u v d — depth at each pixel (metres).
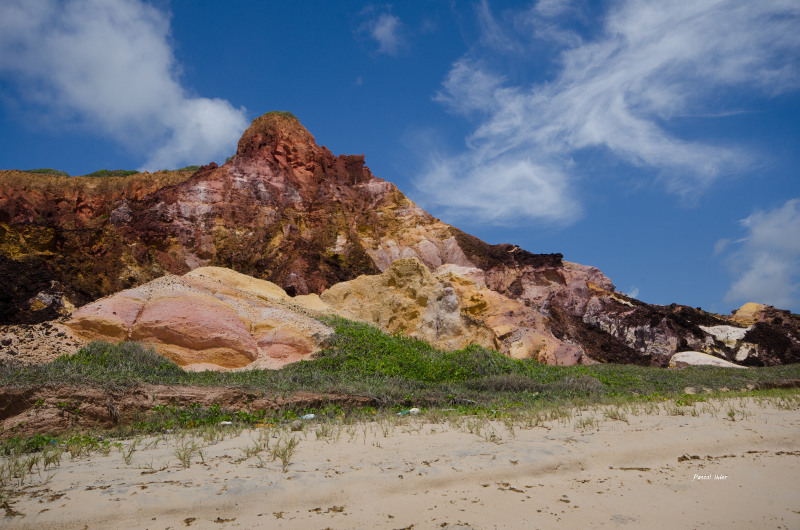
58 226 42.59
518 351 32.75
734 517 6.11
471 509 6.00
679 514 6.12
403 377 19.75
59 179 53.12
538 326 36.31
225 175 50.00
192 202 47.25
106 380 12.55
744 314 59.50
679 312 54.53
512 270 53.09
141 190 53.66
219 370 19.94
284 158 54.34
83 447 8.71
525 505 6.16
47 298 30.42
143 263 41.38
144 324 20.67
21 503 5.72
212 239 46.34
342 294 35.41
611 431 9.42
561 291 52.19
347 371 19.39
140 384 12.85
